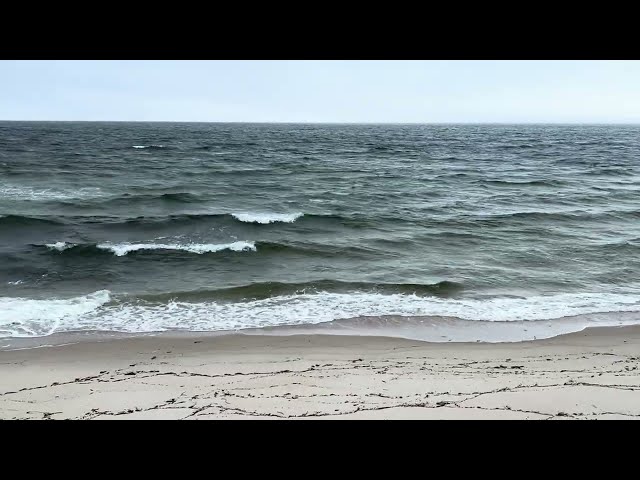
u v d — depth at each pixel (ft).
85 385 20.35
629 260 43.21
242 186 87.45
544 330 28.48
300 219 57.88
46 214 58.95
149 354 24.38
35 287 34.88
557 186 91.30
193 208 65.92
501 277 38.50
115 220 56.39
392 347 25.73
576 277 38.63
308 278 37.86
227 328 28.32
